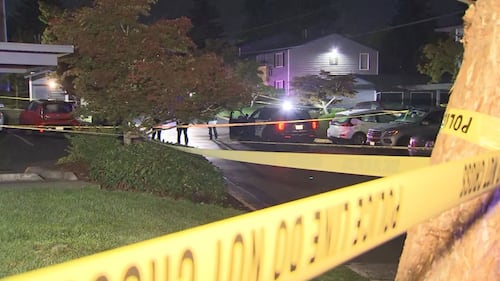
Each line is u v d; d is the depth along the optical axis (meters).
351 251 1.58
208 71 9.37
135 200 7.71
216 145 20.36
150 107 9.49
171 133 24.86
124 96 9.32
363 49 47.91
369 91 44.91
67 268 0.95
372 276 5.65
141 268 1.07
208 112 9.96
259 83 38.62
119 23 9.45
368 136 18.25
